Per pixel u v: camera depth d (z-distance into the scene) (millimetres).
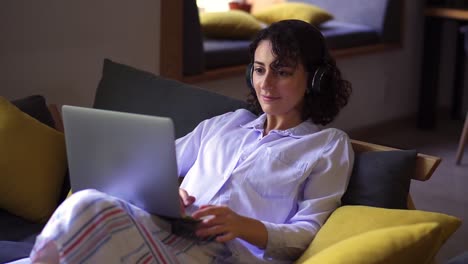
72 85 2648
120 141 1320
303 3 4277
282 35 1609
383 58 4207
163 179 1308
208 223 1377
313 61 1638
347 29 3953
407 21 4320
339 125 4020
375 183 1565
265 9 4023
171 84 2037
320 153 1596
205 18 3514
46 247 1271
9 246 1623
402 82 4434
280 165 1593
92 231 1254
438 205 3188
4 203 1877
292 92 1628
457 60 4566
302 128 1670
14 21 2428
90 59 2678
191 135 1789
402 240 1277
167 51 2941
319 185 1569
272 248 1451
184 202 1540
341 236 1415
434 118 4465
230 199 1586
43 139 1938
